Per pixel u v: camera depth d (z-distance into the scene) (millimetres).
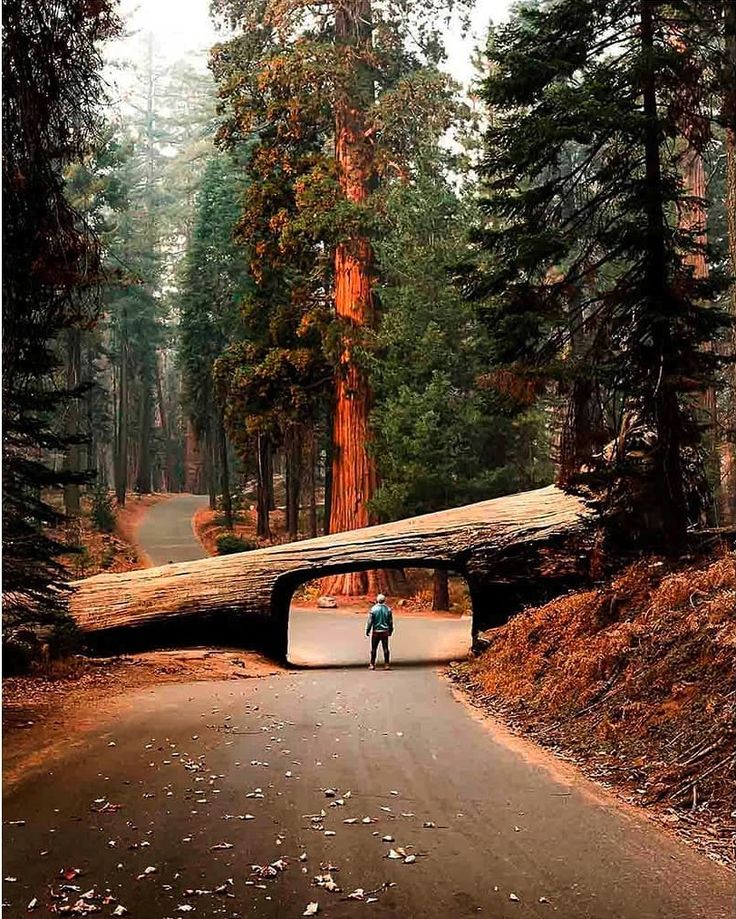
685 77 10141
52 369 12242
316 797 6836
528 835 5840
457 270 11992
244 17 34719
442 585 33156
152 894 4777
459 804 6633
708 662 8281
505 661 14203
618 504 12156
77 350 45562
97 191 42062
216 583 18984
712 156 23766
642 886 4902
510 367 11781
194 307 52156
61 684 13719
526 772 7730
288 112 32750
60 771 7699
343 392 33312
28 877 5059
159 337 70375
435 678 15758
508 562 17703
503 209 12211
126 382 64062
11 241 7742
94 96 7840
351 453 33500
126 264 60094
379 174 32875
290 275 36531
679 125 10906
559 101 10664
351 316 32875
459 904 4637
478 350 30766
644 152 11953
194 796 6859
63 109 7746
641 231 11297
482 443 31359
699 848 5566
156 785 7215
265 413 34969
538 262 11797
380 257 32531
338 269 33344
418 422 30125
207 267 52094
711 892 4809
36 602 15422
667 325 11023
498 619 18016
